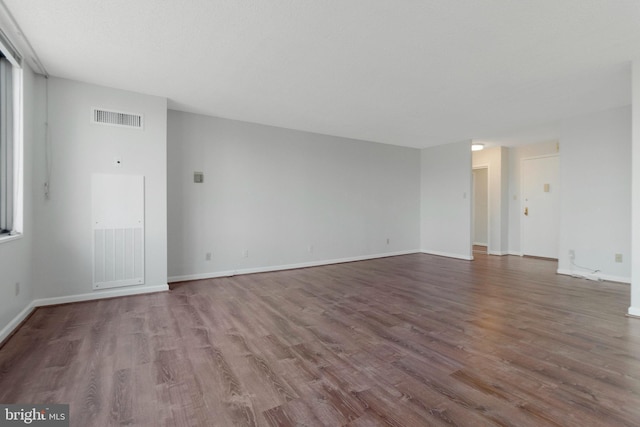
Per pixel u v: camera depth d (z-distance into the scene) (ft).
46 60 9.29
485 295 12.09
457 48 8.46
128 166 11.68
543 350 7.43
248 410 5.20
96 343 7.70
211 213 14.85
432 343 7.82
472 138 19.62
